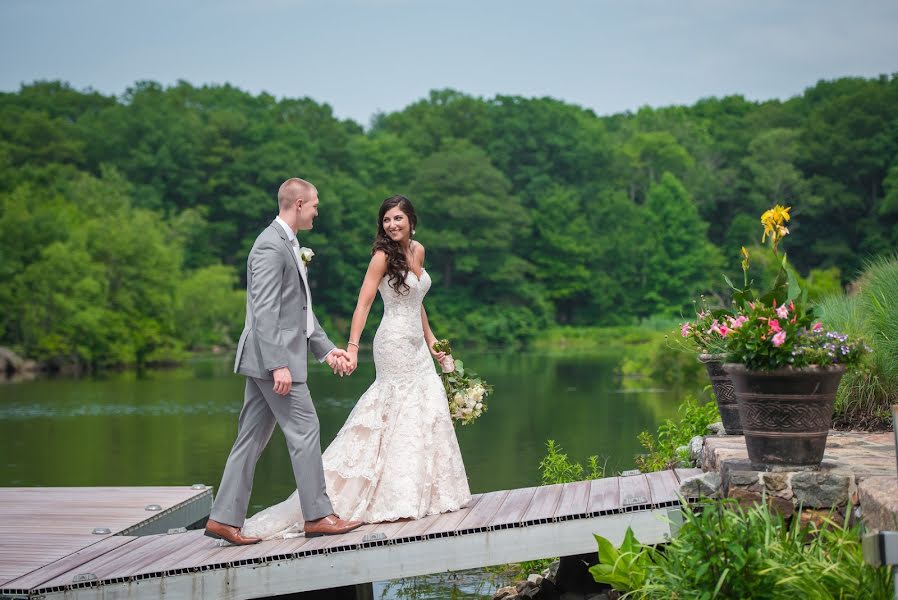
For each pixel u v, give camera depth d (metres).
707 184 76.00
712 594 3.43
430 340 5.22
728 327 4.19
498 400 20.38
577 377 28.89
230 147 71.12
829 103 72.88
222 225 67.19
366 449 4.85
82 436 15.42
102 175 64.31
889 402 5.91
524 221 68.44
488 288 67.56
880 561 3.02
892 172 66.88
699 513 4.22
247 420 4.63
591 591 5.35
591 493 4.91
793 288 4.28
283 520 4.77
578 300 70.12
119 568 4.53
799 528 3.89
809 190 70.69
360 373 30.20
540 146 75.88
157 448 13.84
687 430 7.29
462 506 4.95
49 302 38.69
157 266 44.03
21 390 26.45
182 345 45.25
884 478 3.83
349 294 66.50
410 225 5.00
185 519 6.77
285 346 4.50
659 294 70.75
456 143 75.50
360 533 4.52
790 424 4.01
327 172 71.94
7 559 4.99
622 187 77.25
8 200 45.91
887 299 6.51
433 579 6.58
